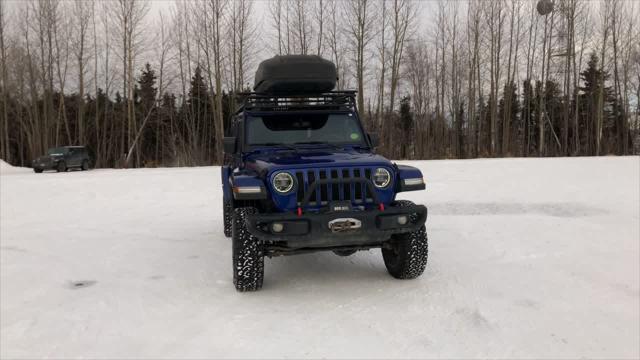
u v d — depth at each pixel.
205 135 41.94
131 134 37.72
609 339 3.16
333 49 34.09
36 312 3.82
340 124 5.32
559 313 3.62
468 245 5.89
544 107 36.66
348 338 3.23
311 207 4.06
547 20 34.59
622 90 37.12
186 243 6.42
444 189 11.14
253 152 4.99
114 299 4.11
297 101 5.33
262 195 4.00
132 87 34.78
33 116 41.72
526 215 7.76
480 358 2.92
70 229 7.54
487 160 22.78
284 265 5.26
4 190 13.74
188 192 12.42
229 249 6.05
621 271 4.66
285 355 2.99
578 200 9.07
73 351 3.11
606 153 35.84
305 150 4.96
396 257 4.63
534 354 2.96
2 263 5.40
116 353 3.07
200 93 42.62
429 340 3.18
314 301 4.00
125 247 6.19
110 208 9.90
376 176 4.17
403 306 3.83
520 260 5.16
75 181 16.22
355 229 3.95
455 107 39.47
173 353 3.05
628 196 9.39
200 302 4.02
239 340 3.22
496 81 35.53
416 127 43.09
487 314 3.62
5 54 36.38
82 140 36.06
